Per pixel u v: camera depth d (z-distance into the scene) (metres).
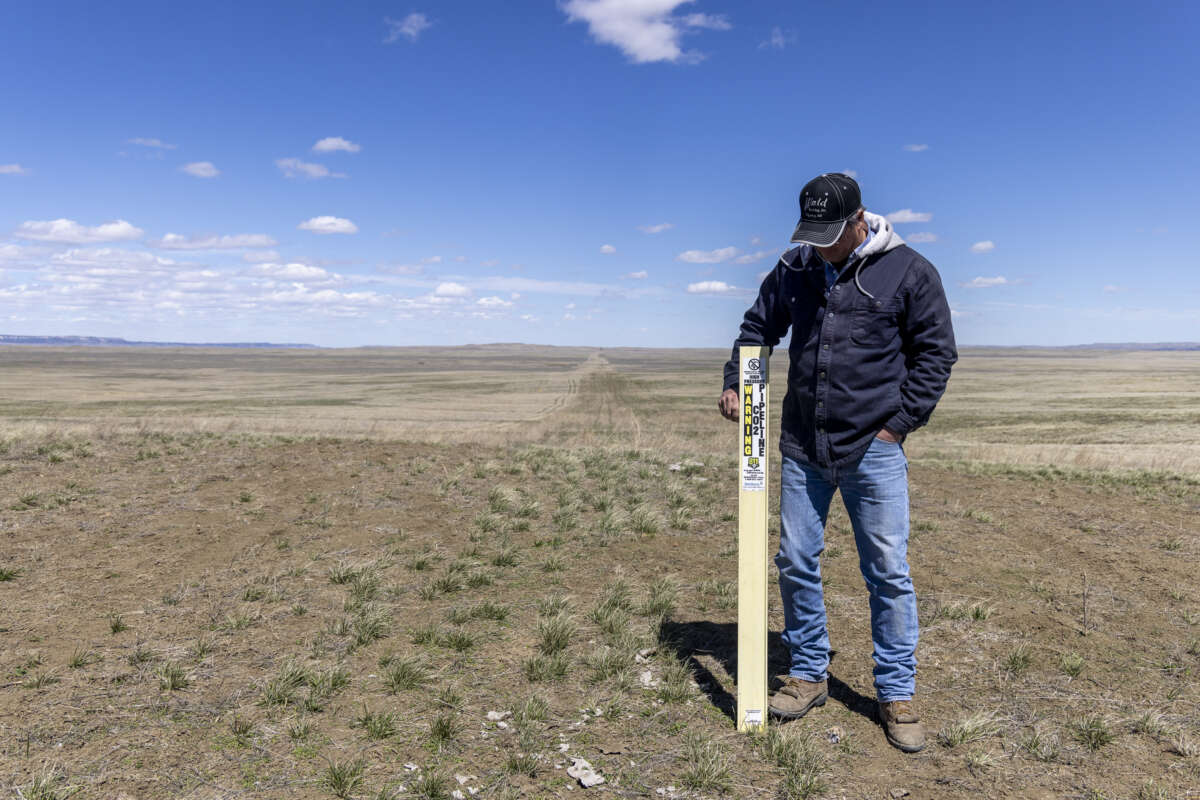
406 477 7.61
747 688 2.71
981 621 3.86
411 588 4.42
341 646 3.48
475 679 3.18
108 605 3.95
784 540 2.85
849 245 2.56
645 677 3.21
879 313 2.55
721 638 3.69
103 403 66.06
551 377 133.62
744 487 2.68
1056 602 4.15
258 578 4.46
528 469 8.28
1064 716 2.83
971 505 6.85
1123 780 2.39
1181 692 3.01
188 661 3.26
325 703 2.91
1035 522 6.17
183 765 2.42
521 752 2.57
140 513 5.89
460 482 7.50
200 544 5.14
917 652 3.48
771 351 2.63
